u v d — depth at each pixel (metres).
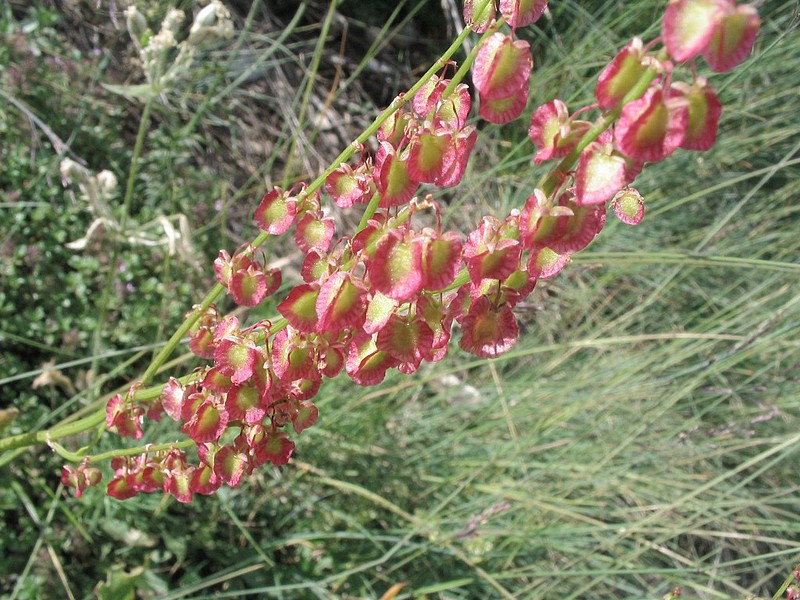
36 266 0.23
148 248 0.25
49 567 0.20
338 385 0.24
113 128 0.27
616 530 0.24
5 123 0.24
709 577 0.21
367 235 0.08
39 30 0.27
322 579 0.22
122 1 0.24
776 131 0.30
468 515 0.24
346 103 0.36
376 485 0.24
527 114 0.34
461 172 0.08
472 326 0.08
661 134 0.06
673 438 0.25
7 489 0.20
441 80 0.09
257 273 0.10
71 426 0.13
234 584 0.21
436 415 0.27
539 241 0.07
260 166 0.32
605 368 0.27
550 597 0.24
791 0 0.31
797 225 0.30
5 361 0.22
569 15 0.37
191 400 0.10
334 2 0.21
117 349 0.23
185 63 0.19
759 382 0.27
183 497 0.11
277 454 0.10
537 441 0.25
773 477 0.28
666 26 0.06
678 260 0.18
